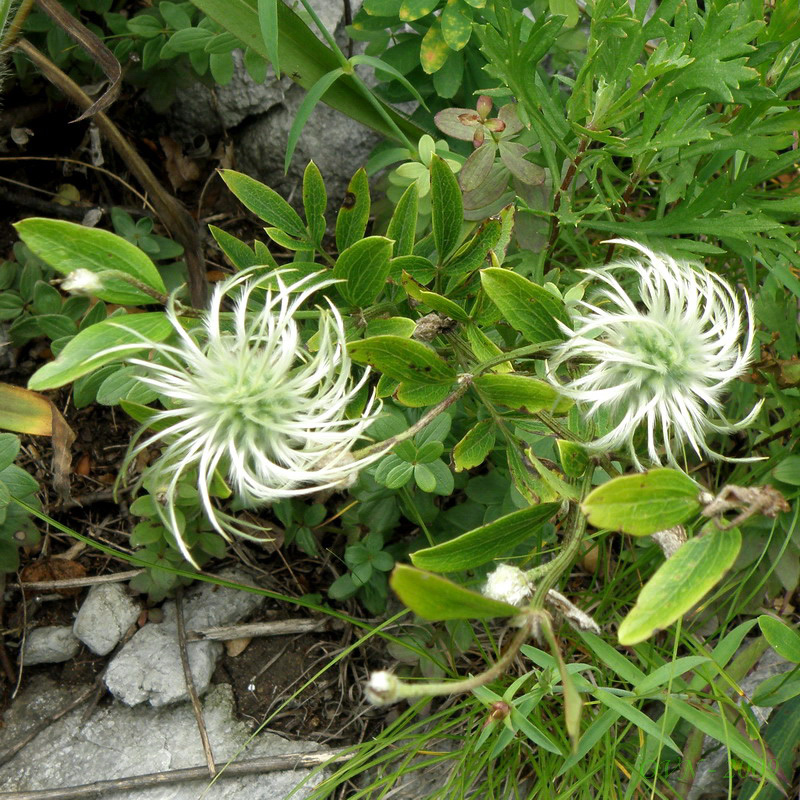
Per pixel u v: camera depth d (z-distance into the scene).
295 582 0.44
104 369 0.34
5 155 0.50
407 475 0.34
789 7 0.34
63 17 0.36
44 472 0.44
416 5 0.39
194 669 0.41
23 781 0.38
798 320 0.42
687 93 0.36
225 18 0.38
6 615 0.41
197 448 0.24
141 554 0.41
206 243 0.51
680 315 0.25
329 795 0.39
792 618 0.42
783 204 0.36
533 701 0.32
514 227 0.41
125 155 0.39
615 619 0.40
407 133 0.44
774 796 0.35
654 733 0.30
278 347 0.25
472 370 0.28
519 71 0.36
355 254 0.29
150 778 0.38
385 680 0.17
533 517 0.25
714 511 0.21
